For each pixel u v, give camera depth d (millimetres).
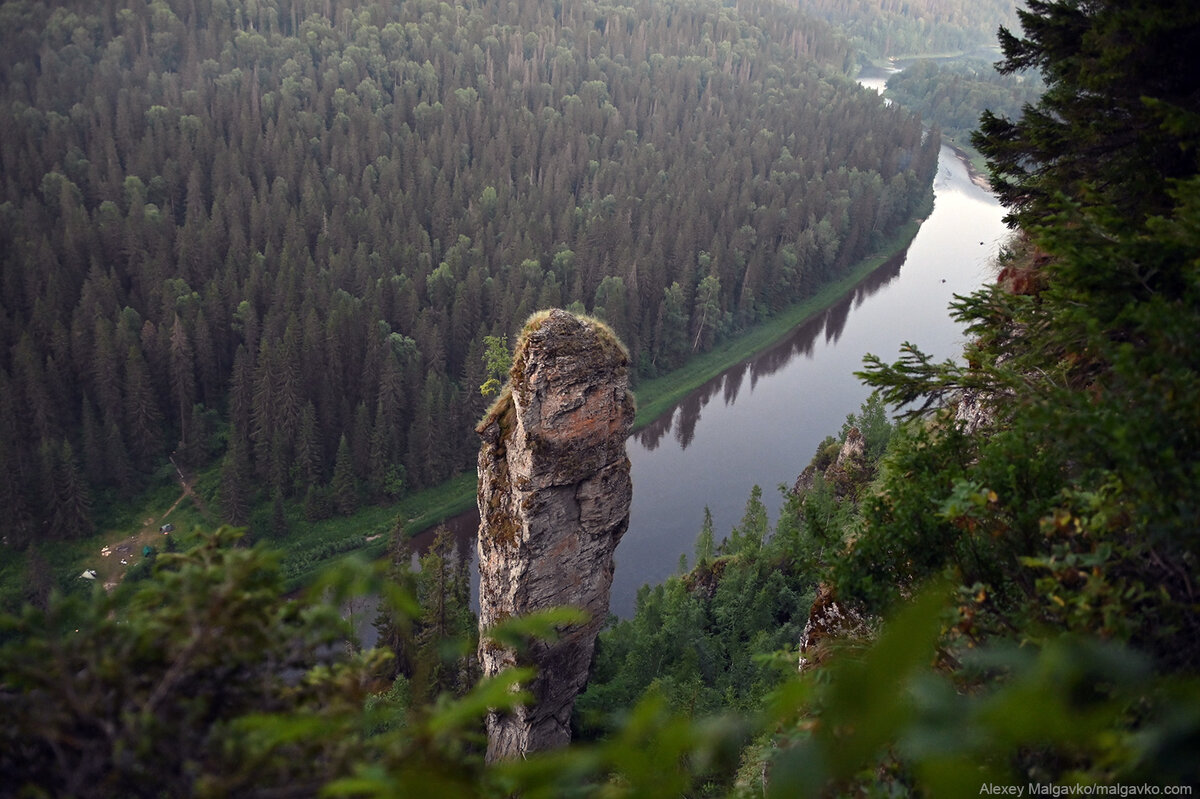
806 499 13492
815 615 18547
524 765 2621
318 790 4637
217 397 106938
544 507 32875
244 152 160625
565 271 135000
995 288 15352
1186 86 15484
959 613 8820
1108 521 8133
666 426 113562
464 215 148750
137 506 92750
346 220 141000
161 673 5227
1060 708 1808
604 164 178375
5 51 197875
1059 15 17922
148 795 5102
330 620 5578
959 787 1659
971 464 13055
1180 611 7035
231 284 113188
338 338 103125
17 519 84000
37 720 4883
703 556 69812
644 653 48219
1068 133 17047
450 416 100500
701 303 129500
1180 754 2375
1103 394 9164
